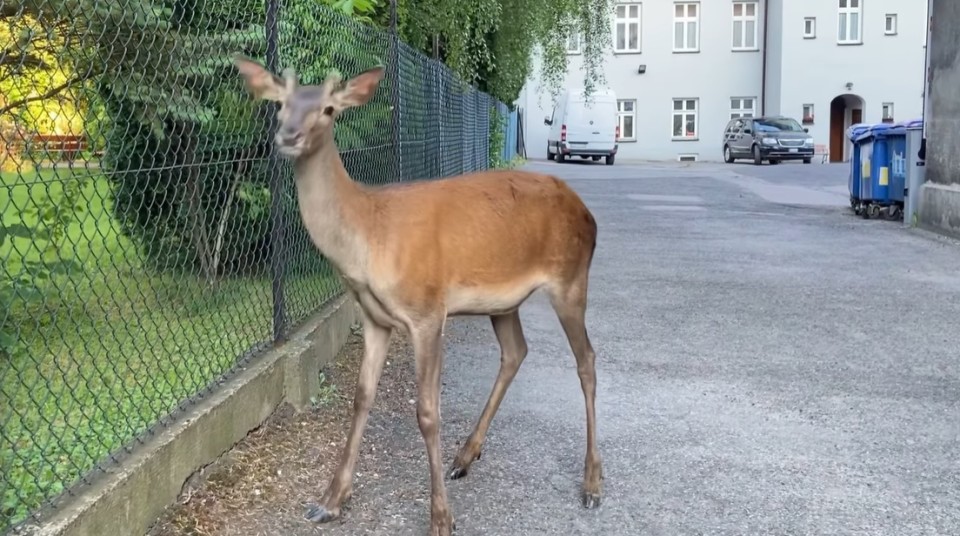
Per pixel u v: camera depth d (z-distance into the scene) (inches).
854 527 152.6
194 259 218.2
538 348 262.2
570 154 1346.0
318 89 135.1
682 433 195.5
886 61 1450.5
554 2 599.8
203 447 158.4
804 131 1349.7
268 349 199.5
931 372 240.4
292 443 181.5
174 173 198.4
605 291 342.0
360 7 328.5
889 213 580.1
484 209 152.7
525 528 151.7
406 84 339.6
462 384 228.2
